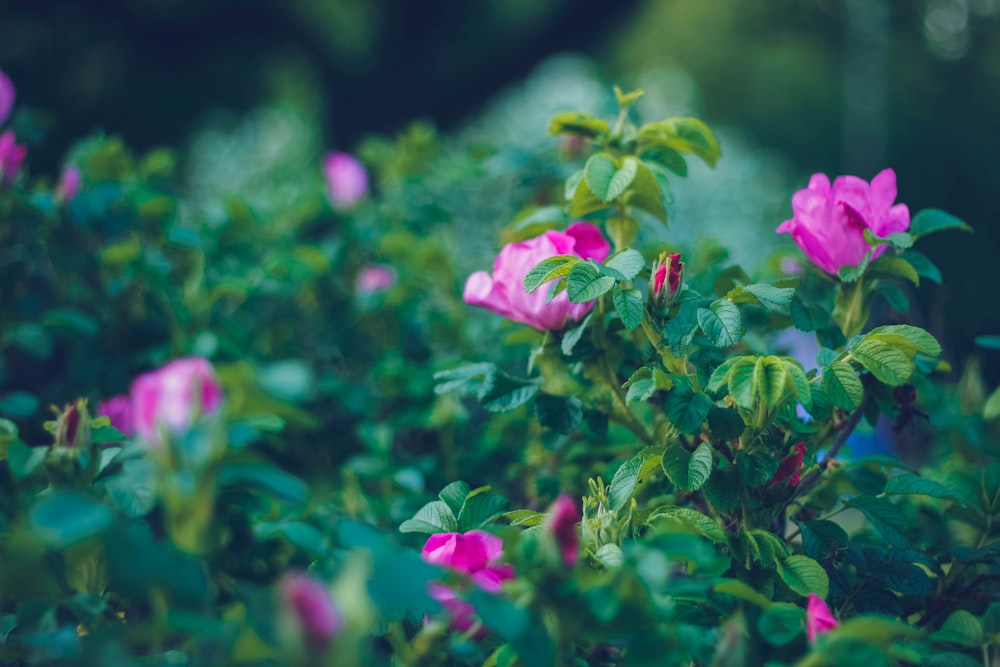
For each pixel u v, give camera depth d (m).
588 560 0.73
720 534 0.76
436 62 5.17
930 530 0.88
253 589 0.70
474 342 1.16
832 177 8.92
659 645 0.67
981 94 9.02
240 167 2.99
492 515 0.79
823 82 8.97
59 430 0.75
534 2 5.30
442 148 1.51
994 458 1.05
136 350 1.06
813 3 9.07
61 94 5.28
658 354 0.82
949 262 7.34
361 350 1.17
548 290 0.82
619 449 0.91
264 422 0.77
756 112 8.97
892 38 8.78
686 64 8.91
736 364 0.75
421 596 0.63
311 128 5.52
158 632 0.66
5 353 1.11
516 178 1.31
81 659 0.66
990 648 0.75
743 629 0.69
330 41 5.42
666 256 0.80
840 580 0.79
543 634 0.65
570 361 0.84
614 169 0.84
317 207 1.26
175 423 0.66
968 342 6.99
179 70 5.42
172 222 1.15
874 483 0.89
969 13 9.02
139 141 5.45
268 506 0.78
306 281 1.17
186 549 0.65
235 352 1.05
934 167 8.46
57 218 1.07
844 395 0.75
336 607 0.62
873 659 0.65
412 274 1.18
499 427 1.04
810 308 0.82
